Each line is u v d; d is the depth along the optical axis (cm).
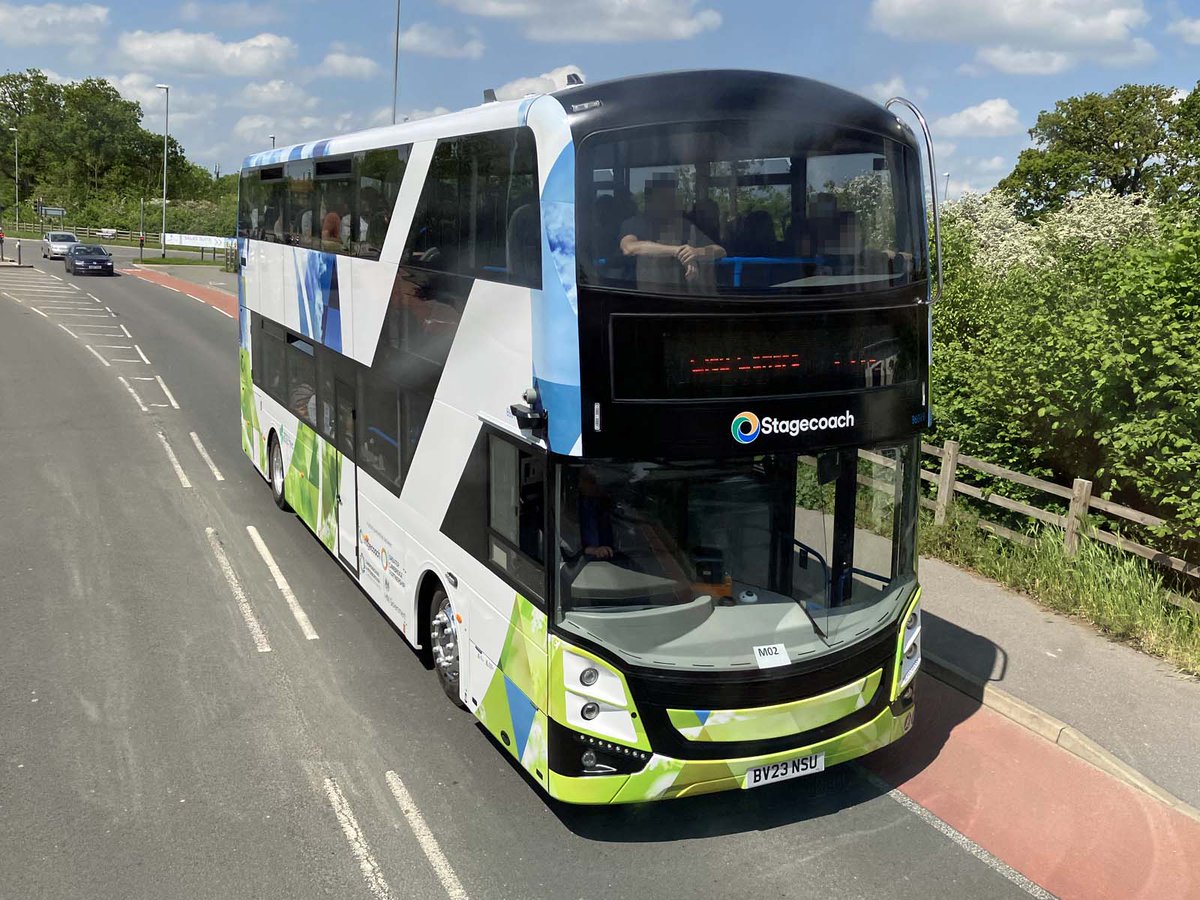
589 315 495
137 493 1312
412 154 713
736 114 521
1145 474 920
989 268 2120
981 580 991
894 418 580
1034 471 1128
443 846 568
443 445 679
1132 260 1009
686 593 542
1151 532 963
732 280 518
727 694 530
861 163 559
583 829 588
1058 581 927
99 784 623
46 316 3200
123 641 845
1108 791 634
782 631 557
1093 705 728
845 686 565
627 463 522
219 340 2883
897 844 579
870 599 600
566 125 496
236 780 632
